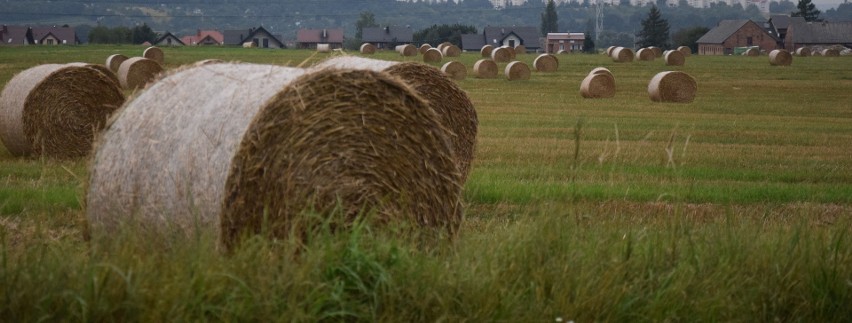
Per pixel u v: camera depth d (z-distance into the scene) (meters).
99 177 24.95
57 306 17.78
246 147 22.53
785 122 83.00
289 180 23.16
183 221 23.11
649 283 21.50
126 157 24.50
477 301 19.64
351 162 24.03
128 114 25.41
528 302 20.09
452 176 25.53
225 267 19.05
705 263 22.73
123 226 22.30
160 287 18.06
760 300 21.78
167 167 23.50
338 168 23.86
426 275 19.86
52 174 44.25
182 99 24.75
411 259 20.42
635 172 49.16
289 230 23.20
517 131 69.31
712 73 173.25
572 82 138.12
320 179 23.61
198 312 17.78
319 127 23.50
